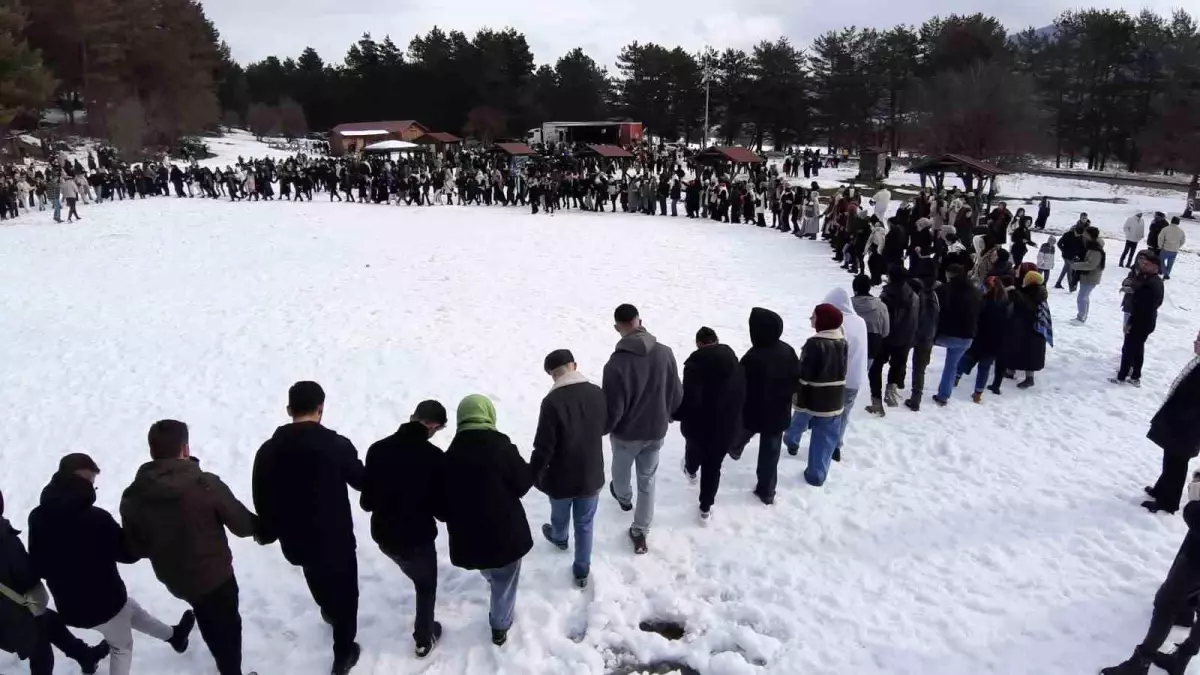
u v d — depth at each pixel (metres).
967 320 8.76
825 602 5.41
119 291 16.66
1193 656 4.74
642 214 30.80
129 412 9.46
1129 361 9.91
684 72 81.69
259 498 4.40
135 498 4.14
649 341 5.64
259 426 8.91
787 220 25.34
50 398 10.03
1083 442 8.14
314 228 25.98
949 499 6.88
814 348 6.77
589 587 5.61
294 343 12.36
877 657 4.84
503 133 86.25
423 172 37.81
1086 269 12.62
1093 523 6.43
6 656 4.98
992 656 4.83
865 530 6.37
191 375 10.86
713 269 18.64
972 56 70.00
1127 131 67.56
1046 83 69.81
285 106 87.56
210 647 4.44
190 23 73.69
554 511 5.92
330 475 4.40
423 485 4.52
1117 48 68.12
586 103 91.88
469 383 10.27
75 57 57.66
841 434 7.63
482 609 5.38
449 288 16.50
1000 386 9.78
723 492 7.01
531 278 17.55
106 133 56.09
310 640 5.10
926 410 9.10
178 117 63.22
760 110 74.88
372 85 94.62
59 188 26.86
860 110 74.38
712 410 6.04
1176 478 6.44
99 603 4.17
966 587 5.56
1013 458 7.75
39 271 18.91
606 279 17.41
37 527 4.08
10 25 46.53
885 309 8.27
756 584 5.63
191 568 4.17
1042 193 46.53
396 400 9.70
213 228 25.84
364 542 6.25
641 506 5.91
